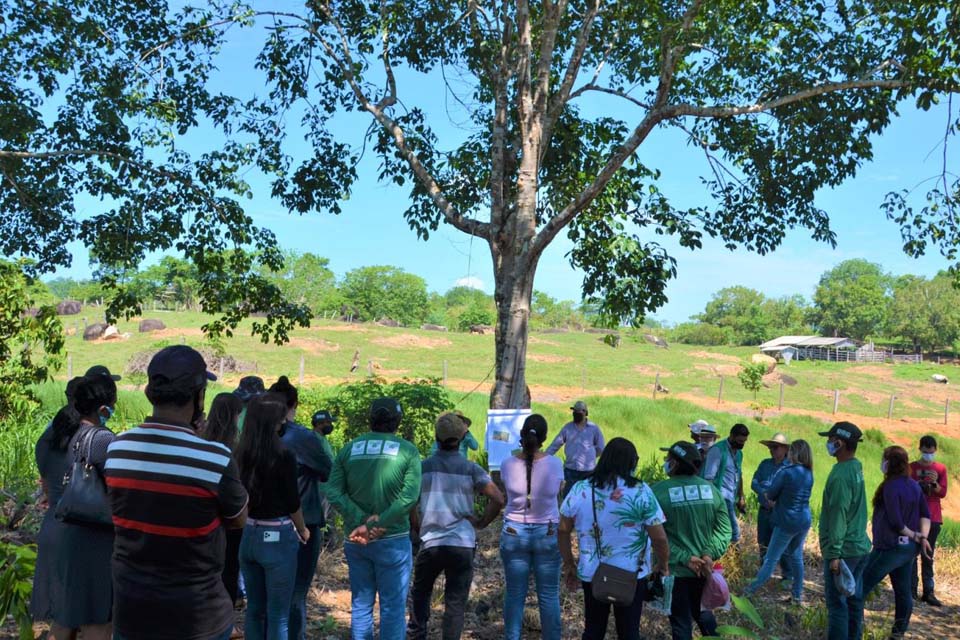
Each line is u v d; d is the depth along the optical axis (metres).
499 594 7.04
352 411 11.67
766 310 141.12
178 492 2.75
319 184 12.50
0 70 10.68
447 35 11.96
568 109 12.59
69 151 10.53
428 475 5.11
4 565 2.83
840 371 72.00
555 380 47.22
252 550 4.28
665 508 5.05
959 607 8.16
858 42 10.48
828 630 5.92
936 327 115.50
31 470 8.94
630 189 12.01
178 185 11.72
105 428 3.84
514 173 11.72
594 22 11.95
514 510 5.24
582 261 12.31
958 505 26.20
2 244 11.52
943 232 9.59
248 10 11.29
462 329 97.75
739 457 8.55
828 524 5.88
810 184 11.40
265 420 4.27
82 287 91.69
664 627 6.52
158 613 2.74
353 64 11.58
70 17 10.67
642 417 26.08
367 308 104.00
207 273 12.16
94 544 3.71
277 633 4.31
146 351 37.22
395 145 12.46
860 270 155.50
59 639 3.74
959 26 8.23
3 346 10.85
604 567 4.45
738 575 8.23
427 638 5.80
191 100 12.10
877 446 29.34
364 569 4.75
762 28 10.17
